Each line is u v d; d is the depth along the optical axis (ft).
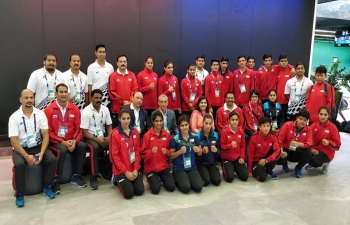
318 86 13.99
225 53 18.62
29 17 14.48
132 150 10.15
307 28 20.81
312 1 20.54
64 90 10.29
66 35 15.17
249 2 18.69
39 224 7.98
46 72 11.68
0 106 14.76
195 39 17.72
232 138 11.58
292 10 20.04
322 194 10.28
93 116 11.14
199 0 17.44
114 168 10.05
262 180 11.42
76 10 15.16
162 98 12.14
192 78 14.60
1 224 7.95
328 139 12.23
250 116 13.92
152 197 9.85
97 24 15.62
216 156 11.64
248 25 18.93
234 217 8.54
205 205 9.29
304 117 11.85
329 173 12.46
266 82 15.90
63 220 8.21
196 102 14.48
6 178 11.17
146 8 16.39
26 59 14.78
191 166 10.84
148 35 16.67
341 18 33.32
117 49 16.17
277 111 14.60
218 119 13.58
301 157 11.80
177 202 9.48
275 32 19.83
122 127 10.12
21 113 9.55
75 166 10.79
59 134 10.47
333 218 8.58
